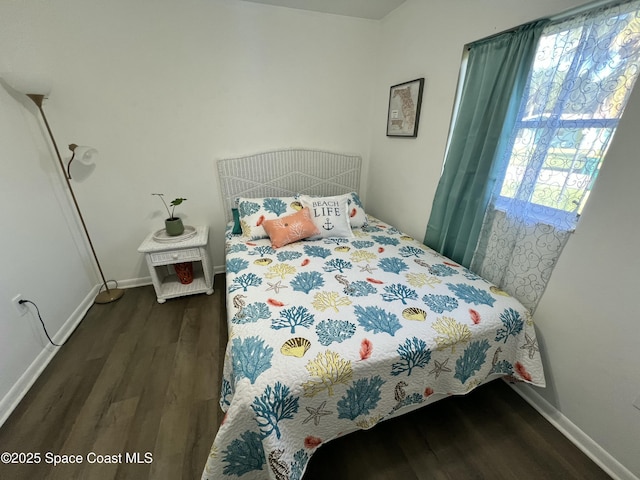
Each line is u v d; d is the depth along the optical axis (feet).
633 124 3.21
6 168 5.19
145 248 6.67
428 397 4.01
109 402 4.67
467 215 5.57
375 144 8.91
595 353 3.82
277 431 2.90
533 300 4.56
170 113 7.04
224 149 7.81
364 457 3.94
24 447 4.01
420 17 6.38
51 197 6.32
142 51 6.39
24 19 5.49
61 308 6.20
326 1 6.73
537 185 4.33
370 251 6.23
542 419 4.51
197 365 5.43
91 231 7.33
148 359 5.56
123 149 6.95
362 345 3.50
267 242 6.71
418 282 4.93
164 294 7.34
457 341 3.76
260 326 3.80
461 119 5.45
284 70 7.59
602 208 3.56
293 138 8.37
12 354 4.75
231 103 7.44
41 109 5.69
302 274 5.20
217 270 8.90
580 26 3.67
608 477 3.75
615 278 3.51
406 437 4.21
